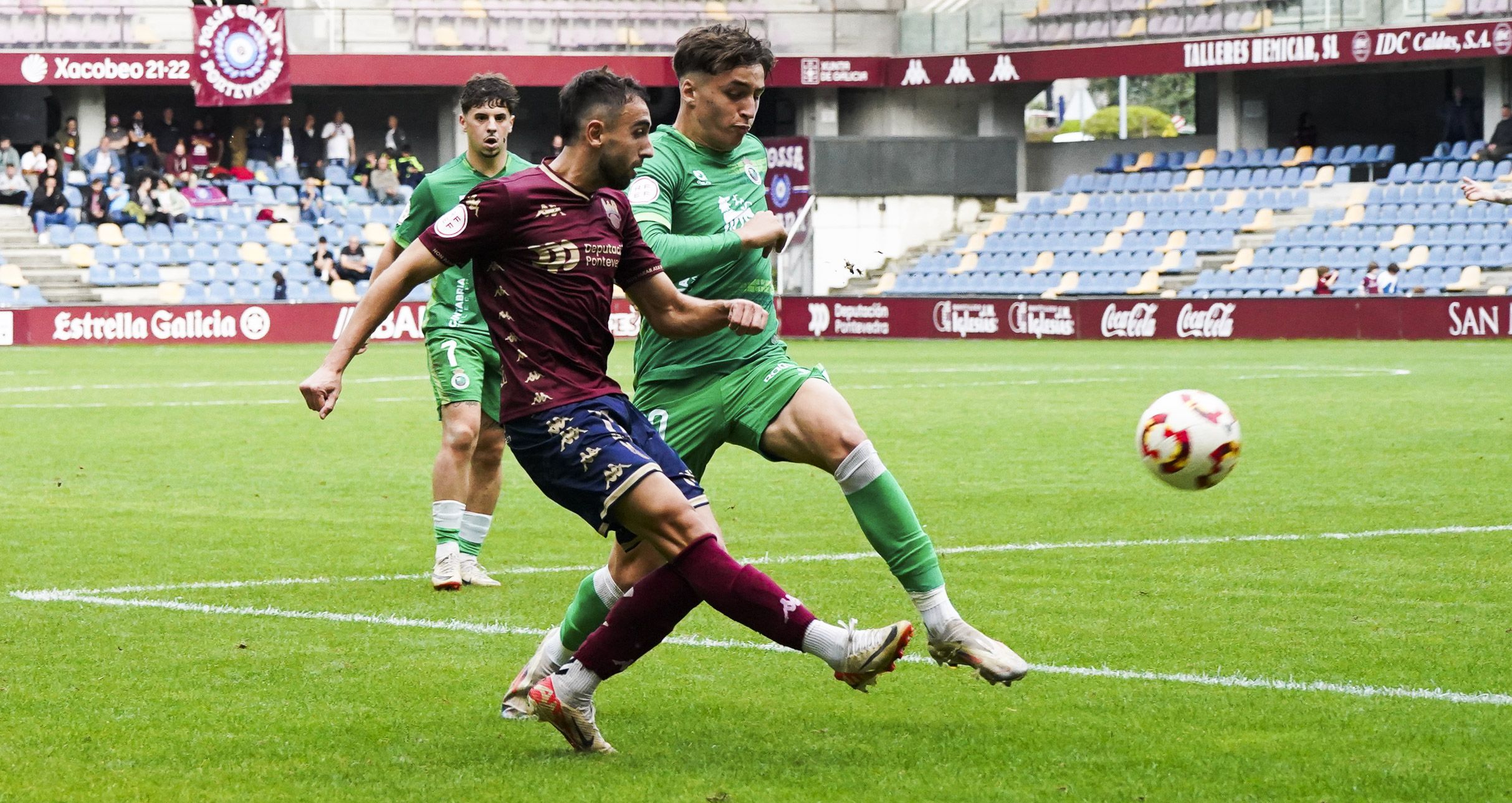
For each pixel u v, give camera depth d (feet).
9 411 166.91
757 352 52.21
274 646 58.39
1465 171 321.52
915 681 52.54
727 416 51.85
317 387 42.88
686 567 42.39
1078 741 44.83
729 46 52.65
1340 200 329.31
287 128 361.71
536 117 386.93
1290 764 42.22
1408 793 39.60
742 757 43.57
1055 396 177.88
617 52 362.33
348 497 101.91
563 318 44.04
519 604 66.95
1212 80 385.29
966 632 46.91
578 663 42.98
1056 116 576.61
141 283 332.80
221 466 118.73
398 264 43.91
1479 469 109.09
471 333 71.46
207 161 358.64
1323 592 67.15
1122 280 333.42
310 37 350.02
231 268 339.57
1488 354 235.20
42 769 42.60
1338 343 270.46
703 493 44.60
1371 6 328.08
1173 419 54.60
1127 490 101.60
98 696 50.60
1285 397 169.17
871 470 48.65
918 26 370.73
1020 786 40.55
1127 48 346.33
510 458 123.24
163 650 57.52
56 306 301.84
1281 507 92.84
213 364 245.24
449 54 353.51
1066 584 69.56
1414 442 126.41
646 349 52.90
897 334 314.76
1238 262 322.96
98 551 80.69
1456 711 47.55
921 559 47.88
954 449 126.41
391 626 62.13
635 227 46.34
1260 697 49.57
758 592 42.09
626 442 43.14
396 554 80.18
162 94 376.27
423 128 395.75
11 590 69.62
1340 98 366.84
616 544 46.42
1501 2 316.60
